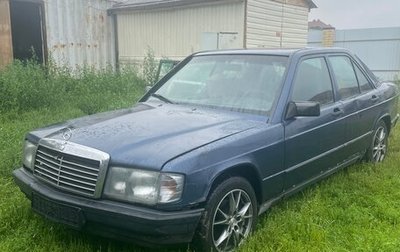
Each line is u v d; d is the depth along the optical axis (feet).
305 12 50.72
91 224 10.09
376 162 18.76
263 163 11.82
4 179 15.52
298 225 12.32
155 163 9.70
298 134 13.07
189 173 9.77
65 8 46.09
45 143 11.23
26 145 12.26
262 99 13.11
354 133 16.46
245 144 11.27
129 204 9.77
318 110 12.58
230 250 11.16
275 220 12.69
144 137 10.78
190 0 44.06
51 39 45.14
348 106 15.90
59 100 31.01
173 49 47.65
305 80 14.15
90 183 10.10
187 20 45.78
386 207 13.98
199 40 45.14
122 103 28.07
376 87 18.81
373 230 12.42
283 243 11.27
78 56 48.21
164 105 14.24
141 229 9.50
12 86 28.96
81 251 10.87
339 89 15.92
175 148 10.20
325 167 14.90
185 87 15.05
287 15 47.67
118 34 52.54
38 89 30.42
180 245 10.44
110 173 9.97
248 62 14.47
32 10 44.42
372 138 18.21
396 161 18.99
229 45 42.91
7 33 40.78
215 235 10.82
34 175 11.53
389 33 62.54
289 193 13.34
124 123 12.03
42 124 23.62
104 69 42.86
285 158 12.66
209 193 10.37
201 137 10.94
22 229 12.01
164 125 11.76
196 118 12.48
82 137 10.96
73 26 47.21
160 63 39.52
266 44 45.19
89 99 30.55
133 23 50.72
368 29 64.03
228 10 42.52
